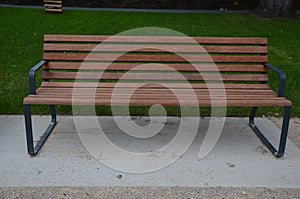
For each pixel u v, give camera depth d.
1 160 2.77
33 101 2.71
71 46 3.25
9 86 4.38
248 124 3.54
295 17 11.62
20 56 5.91
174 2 15.40
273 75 5.07
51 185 2.47
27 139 2.80
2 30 8.24
